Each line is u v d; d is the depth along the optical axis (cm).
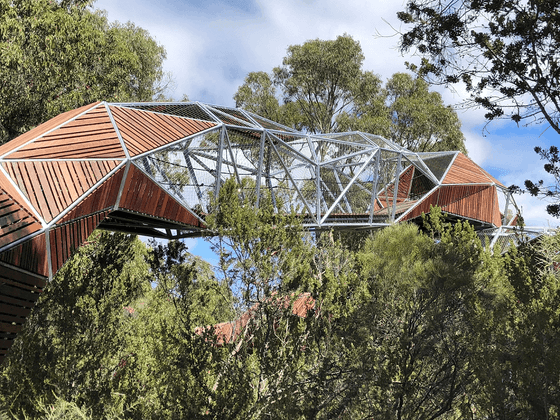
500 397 865
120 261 1697
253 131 2227
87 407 1234
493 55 741
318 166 2456
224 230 1073
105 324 1541
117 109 1700
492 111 758
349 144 2734
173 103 2022
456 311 1058
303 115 4047
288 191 2303
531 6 708
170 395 1066
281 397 1002
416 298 1100
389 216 2675
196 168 2086
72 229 1257
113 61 2334
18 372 1210
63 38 2036
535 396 820
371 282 1205
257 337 1077
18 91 1944
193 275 1304
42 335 1384
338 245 1402
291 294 1112
